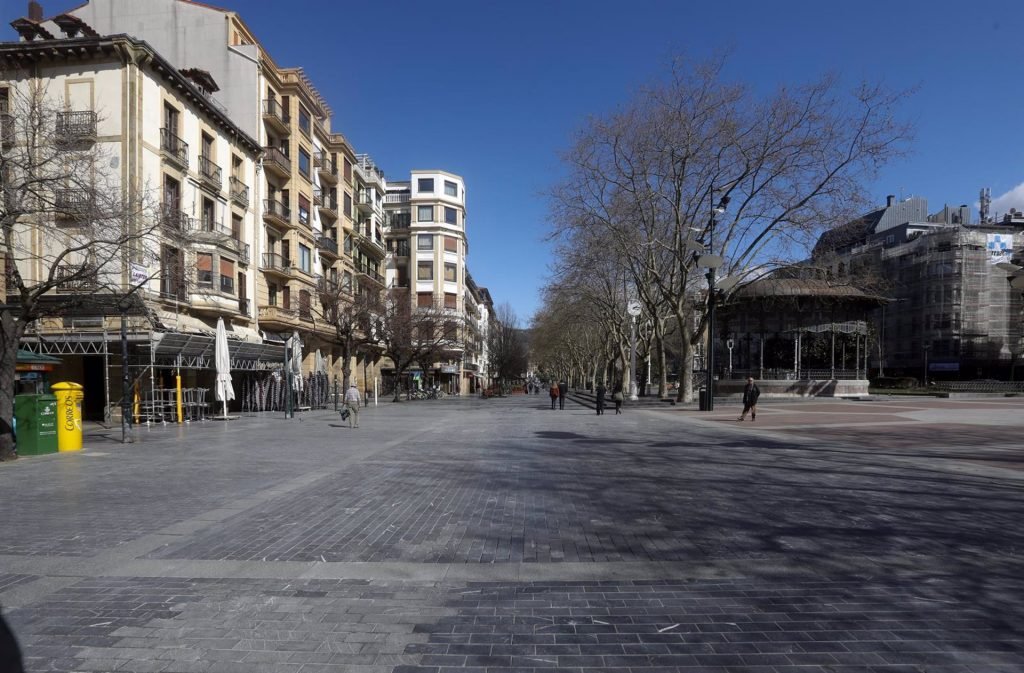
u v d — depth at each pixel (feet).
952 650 10.47
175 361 68.18
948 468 29.07
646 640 11.02
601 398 77.56
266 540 17.92
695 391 133.28
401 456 37.19
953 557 15.51
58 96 63.36
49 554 16.62
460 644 10.93
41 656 10.57
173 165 75.41
